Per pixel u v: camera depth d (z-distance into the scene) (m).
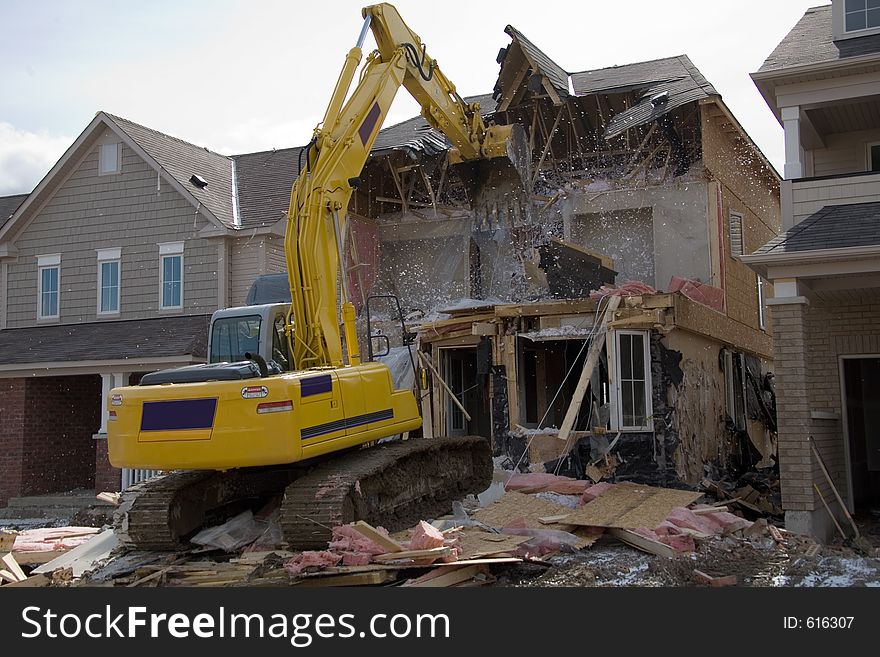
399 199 20.08
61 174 21.42
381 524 9.46
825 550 10.04
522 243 16.59
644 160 17.95
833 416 12.98
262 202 20.89
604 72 20.14
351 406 9.21
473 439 11.77
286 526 8.36
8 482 19.41
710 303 16.48
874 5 15.09
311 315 9.66
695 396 14.39
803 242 11.53
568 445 13.20
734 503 12.52
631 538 9.68
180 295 20.19
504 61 18.39
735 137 18.91
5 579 8.46
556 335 13.58
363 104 10.78
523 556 8.55
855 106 14.46
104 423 18.53
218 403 8.34
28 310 21.59
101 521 14.77
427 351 15.15
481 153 14.64
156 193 20.61
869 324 13.65
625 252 18.22
